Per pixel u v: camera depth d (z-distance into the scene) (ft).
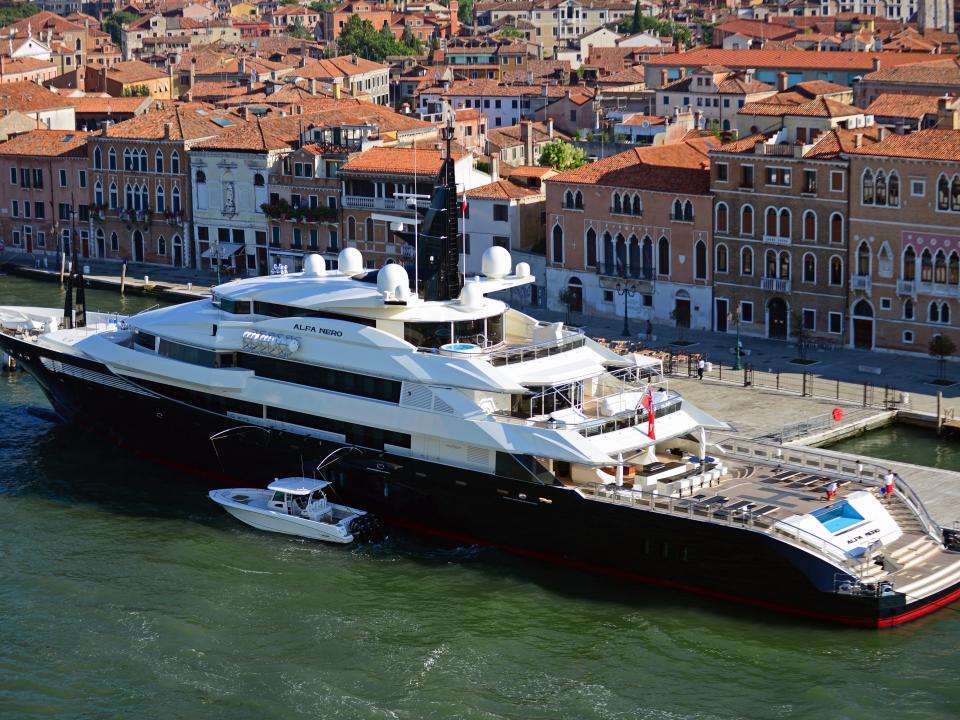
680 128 482.28
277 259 441.27
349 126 431.02
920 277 330.95
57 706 184.65
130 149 465.06
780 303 354.74
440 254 240.32
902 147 329.31
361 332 235.61
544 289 396.16
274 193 438.40
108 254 478.18
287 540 233.14
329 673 191.83
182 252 463.42
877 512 212.02
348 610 209.26
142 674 191.83
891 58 599.98
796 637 198.80
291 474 246.06
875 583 198.08
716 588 208.54
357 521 232.12
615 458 219.20
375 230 418.51
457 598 212.43
